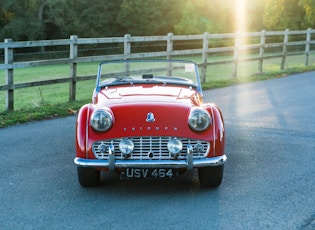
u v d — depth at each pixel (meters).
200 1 41.84
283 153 6.34
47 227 3.82
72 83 10.59
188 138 4.40
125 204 4.35
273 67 21.08
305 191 4.75
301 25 44.56
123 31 48.44
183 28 42.78
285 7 44.44
